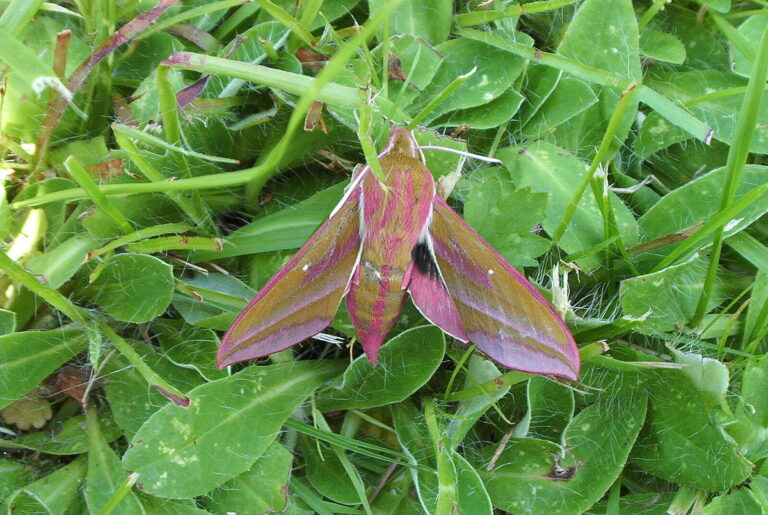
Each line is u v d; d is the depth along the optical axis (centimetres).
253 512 28
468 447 30
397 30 30
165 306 28
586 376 29
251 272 29
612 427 29
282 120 29
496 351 27
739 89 30
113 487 28
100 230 28
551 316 27
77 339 28
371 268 27
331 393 29
